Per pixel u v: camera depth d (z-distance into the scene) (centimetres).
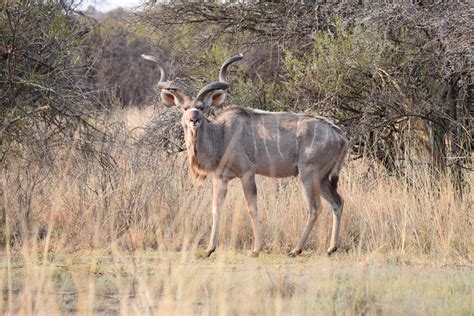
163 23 3975
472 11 2859
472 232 2584
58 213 2600
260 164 2695
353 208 2839
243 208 2802
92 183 2755
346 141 2744
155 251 2480
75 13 3148
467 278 2020
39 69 2838
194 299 1741
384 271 2059
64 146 2864
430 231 2622
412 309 1703
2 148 2738
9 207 2516
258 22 3906
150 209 2720
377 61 3117
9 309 1650
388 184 3003
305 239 2616
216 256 2452
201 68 3916
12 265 2103
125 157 2934
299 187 2923
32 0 2792
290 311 1691
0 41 2758
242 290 1823
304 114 2744
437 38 2927
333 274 1955
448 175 2870
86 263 2197
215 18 3944
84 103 2961
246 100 3656
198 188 2889
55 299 1766
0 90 2748
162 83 2689
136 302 1705
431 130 3141
